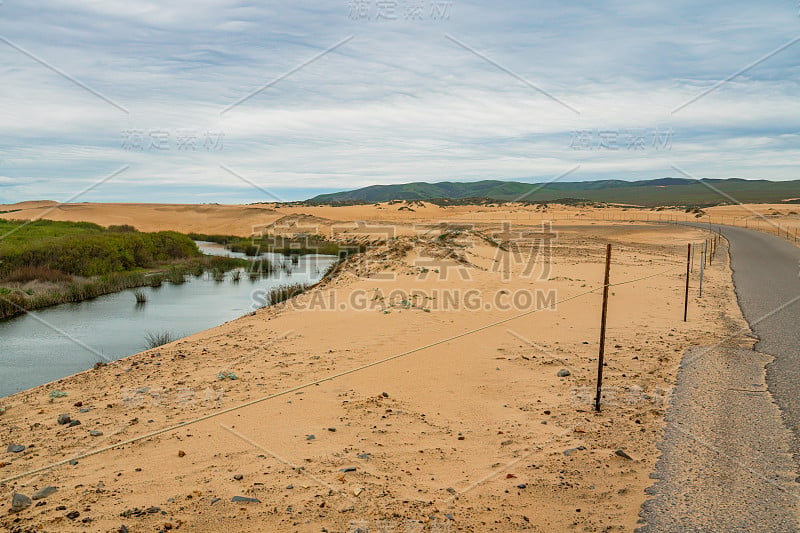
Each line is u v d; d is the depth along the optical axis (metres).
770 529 4.28
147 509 4.66
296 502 4.80
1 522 4.50
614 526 4.39
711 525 4.35
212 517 4.54
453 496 4.96
